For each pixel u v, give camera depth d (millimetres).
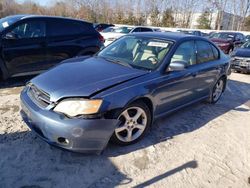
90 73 3545
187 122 4617
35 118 3111
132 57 4191
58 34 6402
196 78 4629
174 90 4098
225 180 3139
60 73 3578
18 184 2758
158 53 4113
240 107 5734
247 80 8773
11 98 5098
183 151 3646
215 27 48406
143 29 16219
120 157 3342
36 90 3361
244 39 17906
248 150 3869
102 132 3068
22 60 5902
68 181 2861
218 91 5840
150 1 47562
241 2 42000
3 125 3939
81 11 45406
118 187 2840
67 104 3000
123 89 3293
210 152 3703
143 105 3600
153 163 3305
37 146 3430
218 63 5410
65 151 3332
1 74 5824
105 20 45500
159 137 3955
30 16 6082
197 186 2982
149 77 3656
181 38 4461
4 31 5629
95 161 3219
